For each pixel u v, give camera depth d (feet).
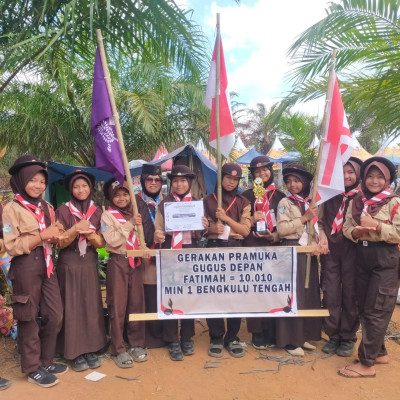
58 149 27.86
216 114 11.64
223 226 12.01
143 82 26.11
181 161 22.03
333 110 11.64
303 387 10.57
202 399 10.05
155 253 11.62
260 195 12.09
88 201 11.76
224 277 11.83
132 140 29.48
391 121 17.34
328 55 16.57
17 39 13.52
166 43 15.38
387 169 10.86
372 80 17.17
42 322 11.15
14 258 10.55
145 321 12.95
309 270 12.03
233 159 32.91
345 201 12.17
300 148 34.40
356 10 15.11
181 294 11.81
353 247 12.01
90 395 10.22
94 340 11.70
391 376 11.09
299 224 11.95
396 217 10.50
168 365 11.89
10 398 10.07
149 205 13.11
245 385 10.69
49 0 13.67
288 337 12.43
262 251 11.79
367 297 11.00
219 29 11.75
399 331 14.37
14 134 26.43
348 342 12.44
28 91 24.95
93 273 11.69
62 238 10.61
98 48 11.30
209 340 13.91
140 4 14.28
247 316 11.87
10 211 10.35
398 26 14.96
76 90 26.27
